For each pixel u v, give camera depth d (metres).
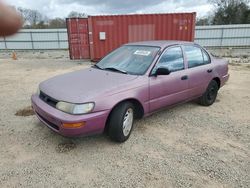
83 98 3.07
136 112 3.83
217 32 24.64
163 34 12.36
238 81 8.00
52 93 3.35
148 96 3.74
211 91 5.23
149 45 4.38
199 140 3.67
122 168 2.93
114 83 3.46
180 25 12.20
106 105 3.17
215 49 24.05
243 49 23.73
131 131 3.74
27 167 2.94
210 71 4.99
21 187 2.57
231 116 4.68
